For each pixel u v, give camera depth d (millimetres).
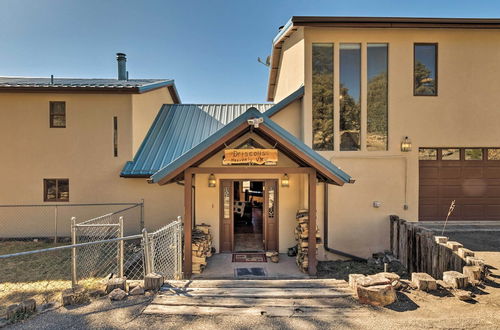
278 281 5289
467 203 9516
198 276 7117
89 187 10523
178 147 11234
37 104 10422
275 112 9227
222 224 9000
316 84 9273
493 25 8891
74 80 13016
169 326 3725
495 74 9398
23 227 10406
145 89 10914
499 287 4730
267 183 9078
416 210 9305
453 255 5770
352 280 4820
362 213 9211
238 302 4367
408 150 9227
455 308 4082
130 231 10516
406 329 3578
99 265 7262
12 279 6301
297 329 3621
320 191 9133
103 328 3699
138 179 10547
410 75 9242
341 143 9336
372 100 9320
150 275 4855
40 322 3832
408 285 4734
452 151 9562
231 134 6512
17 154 10422
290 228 9047
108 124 10555
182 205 10625
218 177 8961
